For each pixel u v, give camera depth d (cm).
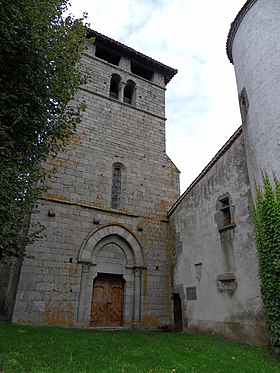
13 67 643
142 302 1238
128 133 1530
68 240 1157
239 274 923
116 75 1673
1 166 576
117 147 1460
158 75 1850
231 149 1080
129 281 1259
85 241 1189
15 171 618
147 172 1498
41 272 1064
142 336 938
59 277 1091
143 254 1311
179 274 1255
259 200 829
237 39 1123
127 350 698
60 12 764
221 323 957
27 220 1106
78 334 869
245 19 1078
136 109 1622
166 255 1361
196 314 1092
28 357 563
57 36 749
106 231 1259
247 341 841
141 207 1402
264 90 908
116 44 1684
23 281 1027
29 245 1075
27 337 759
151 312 1238
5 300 1230
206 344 817
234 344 823
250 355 695
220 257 1023
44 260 1084
